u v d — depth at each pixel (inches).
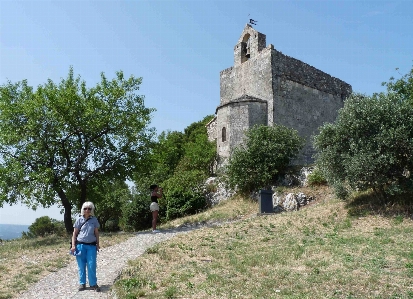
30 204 660.7
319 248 441.7
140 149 779.4
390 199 600.7
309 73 1213.7
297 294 286.2
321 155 641.0
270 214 735.7
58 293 313.1
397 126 572.7
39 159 697.6
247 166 912.9
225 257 421.7
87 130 714.2
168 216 1004.6
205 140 1284.4
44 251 510.3
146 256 438.3
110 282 337.4
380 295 280.1
